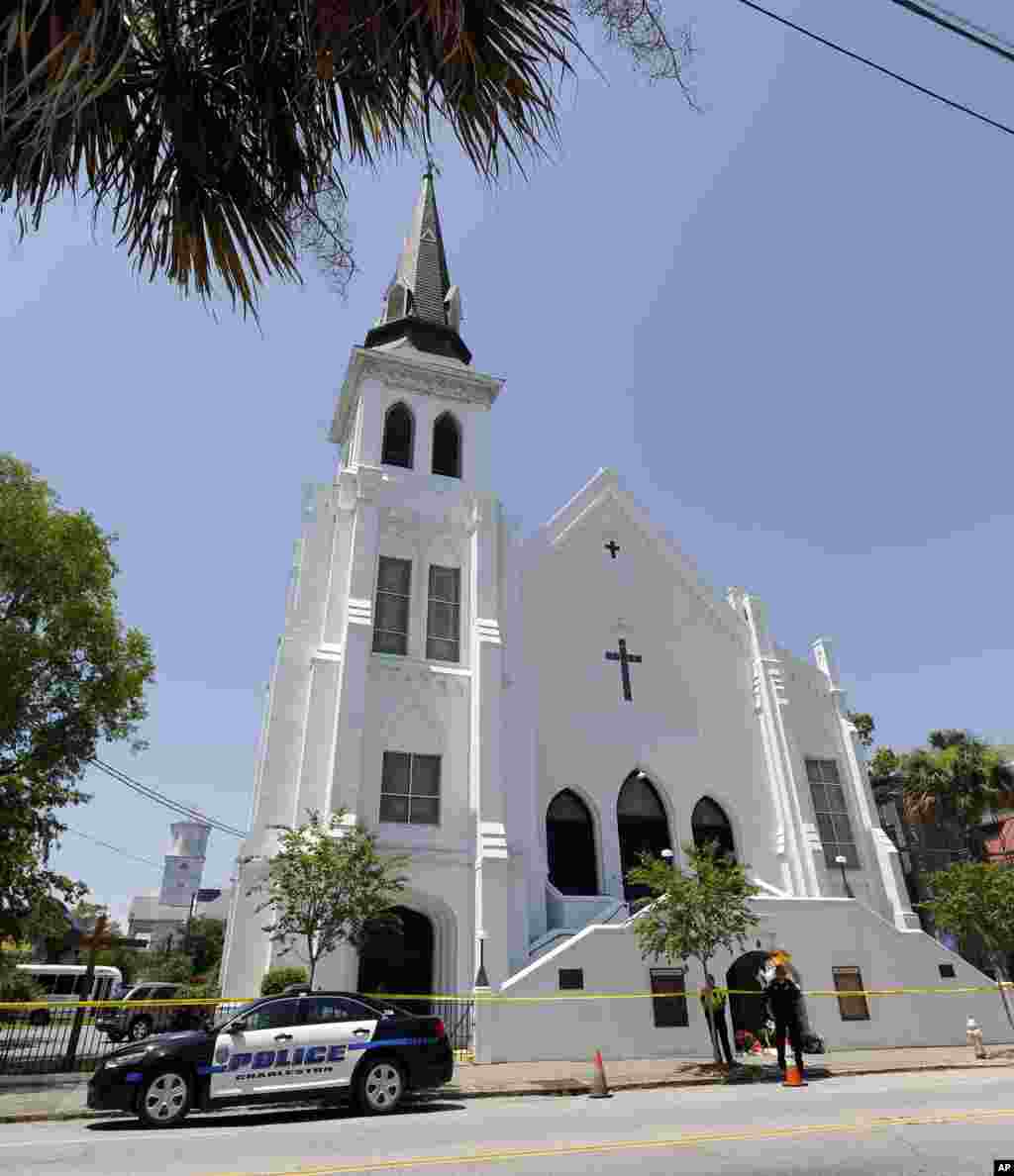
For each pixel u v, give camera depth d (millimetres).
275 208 5117
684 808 25859
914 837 36125
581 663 26656
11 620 19703
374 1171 7621
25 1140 10070
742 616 29906
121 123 4734
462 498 27172
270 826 20391
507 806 23188
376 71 4457
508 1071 16688
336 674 22531
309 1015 12328
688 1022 19641
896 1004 21797
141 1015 28469
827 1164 7531
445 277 33844
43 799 19656
